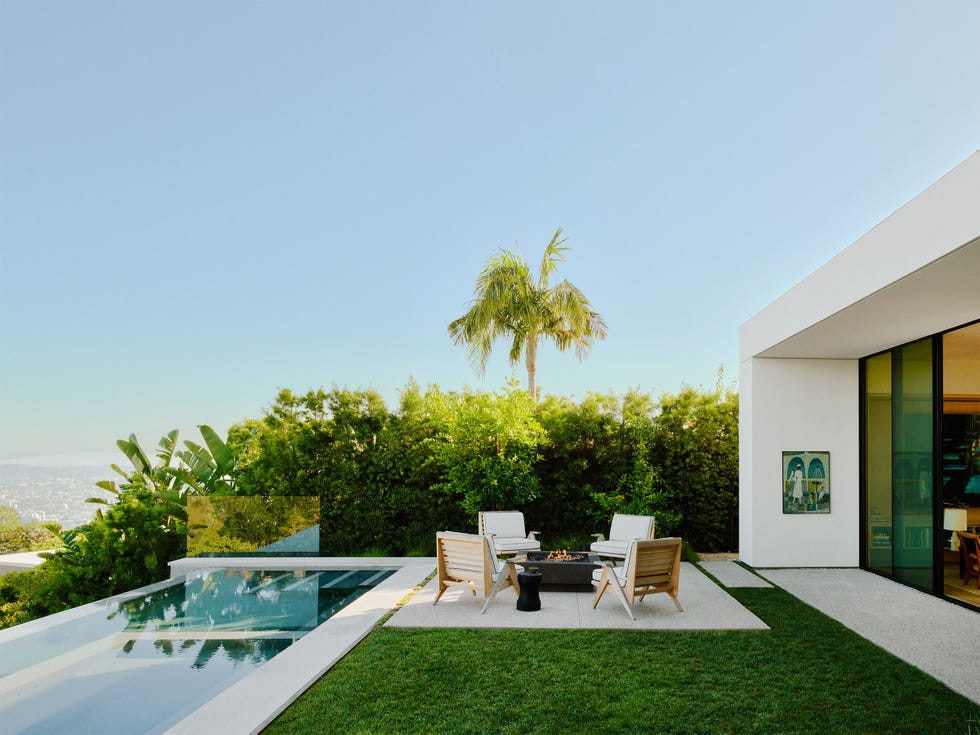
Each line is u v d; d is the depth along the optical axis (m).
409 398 12.41
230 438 14.09
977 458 9.61
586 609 7.43
